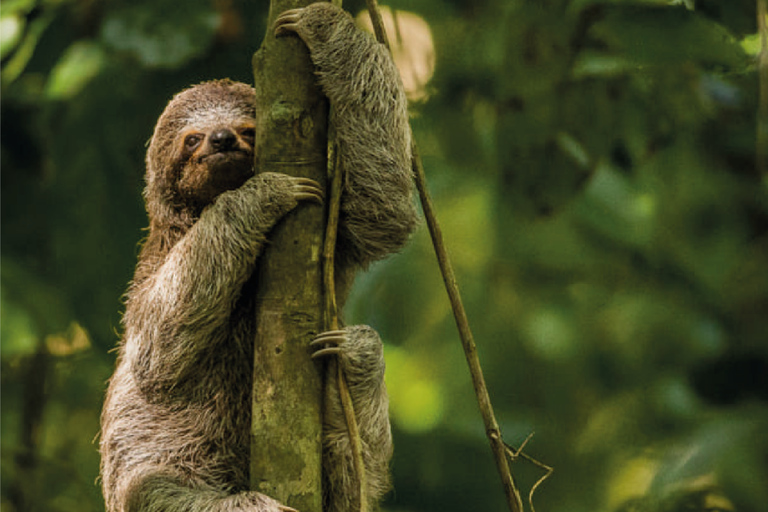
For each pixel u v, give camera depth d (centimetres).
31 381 1508
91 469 1495
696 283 1547
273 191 892
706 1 1251
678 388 1501
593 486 1552
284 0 914
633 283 1578
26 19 1346
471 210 1491
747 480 1295
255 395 873
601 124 1362
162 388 1005
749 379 1491
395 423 1612
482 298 1561
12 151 1400
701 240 1536
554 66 1336
